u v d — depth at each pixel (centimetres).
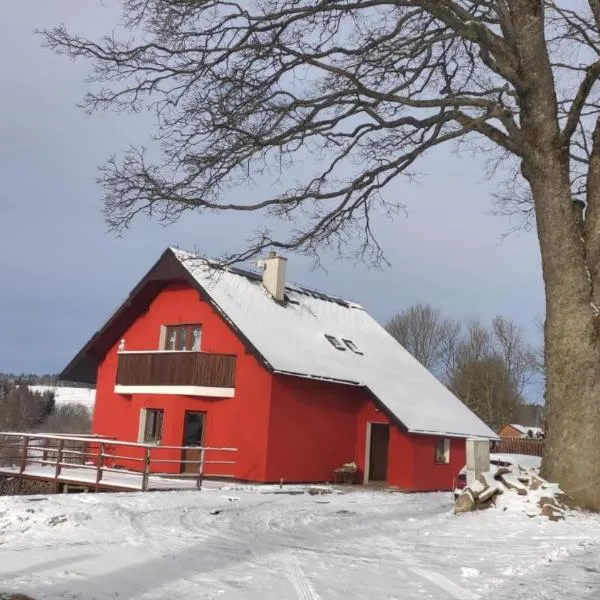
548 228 1137
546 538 872
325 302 2966
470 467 1180
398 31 1228
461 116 1255
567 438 1076
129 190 1180
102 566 682
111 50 1124
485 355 5956
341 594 589
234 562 727
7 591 570
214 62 1166
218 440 2217
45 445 2422
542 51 1157
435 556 768
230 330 2264
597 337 1086
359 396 2475
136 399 2419
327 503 1440
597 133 1178
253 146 1205
